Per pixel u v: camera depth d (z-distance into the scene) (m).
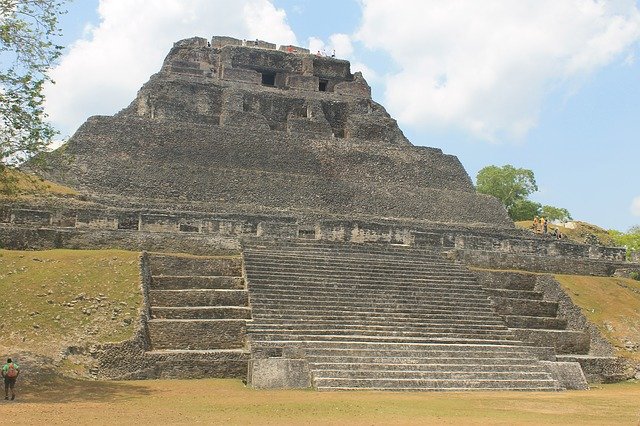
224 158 43.12
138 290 23.55
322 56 59.44
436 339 24.02
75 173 37.47
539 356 23.91
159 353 20.84
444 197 44.66
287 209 39.19
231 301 24.56
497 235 39.72
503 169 66.00
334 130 52.81
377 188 43.56
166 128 43.69
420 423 13.76
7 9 18.28
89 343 20.62
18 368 16.38
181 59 55.97
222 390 18.61
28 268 24.19
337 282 26.83
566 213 64.94
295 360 20.17
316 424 13.34
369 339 23.16
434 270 29.89
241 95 50.50
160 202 36.56
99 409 14.77
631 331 27.94
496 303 27.98
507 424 13.91
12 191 20.23
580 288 30.88
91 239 27.72
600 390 22.61
